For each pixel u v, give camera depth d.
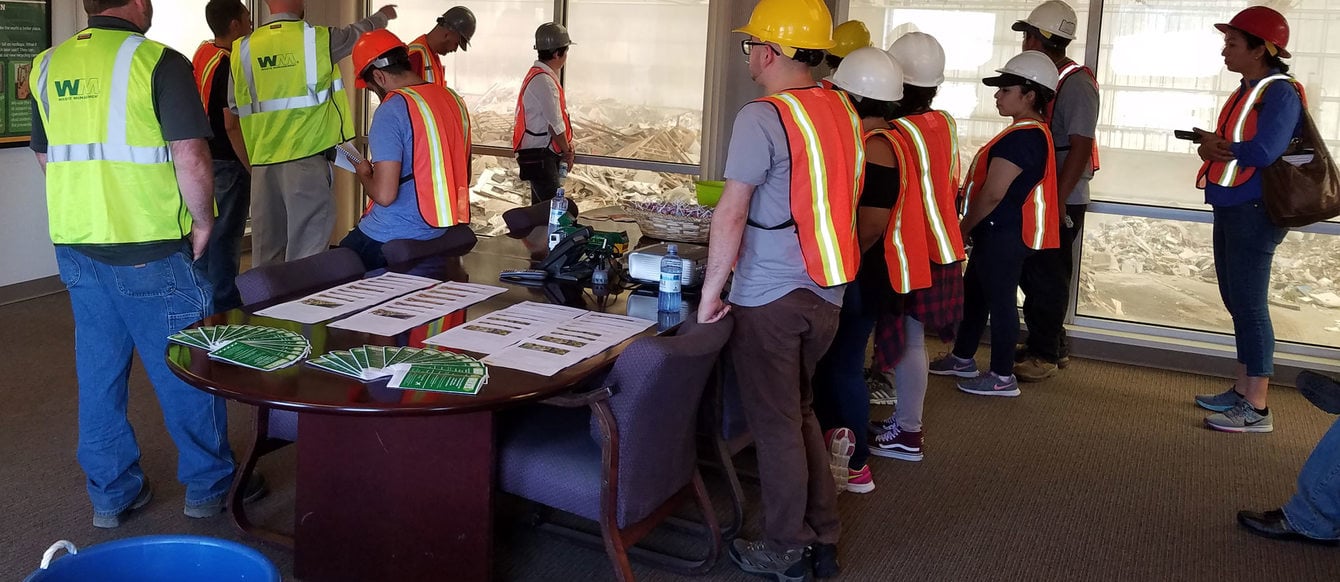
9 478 3.23
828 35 2.47
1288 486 3.67
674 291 2.84
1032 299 4.89
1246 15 3.92
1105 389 4.80
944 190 3.32
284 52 4.44
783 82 2.51
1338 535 3.15
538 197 5.80
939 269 3.42
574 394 2.28
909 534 3.15
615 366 2.26
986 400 4.56
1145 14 5.11
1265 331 4.14
